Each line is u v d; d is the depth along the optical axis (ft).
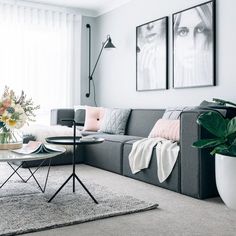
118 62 16.62
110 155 11.71
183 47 12.43
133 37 15.44
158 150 9.43
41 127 12.93
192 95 12.20
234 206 7.38
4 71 16.56
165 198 8.34
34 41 17.19
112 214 6.89
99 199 7.98
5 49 16.55
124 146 11.02
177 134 9.65
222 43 10.96
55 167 12.48
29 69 17.07
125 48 16.05
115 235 5.90
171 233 6.01
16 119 8.42
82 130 15.07
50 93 17.63
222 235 5.94
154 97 14.11
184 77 12.41
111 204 7.57
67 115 16.24
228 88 10.78
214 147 8.22
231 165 7.34
